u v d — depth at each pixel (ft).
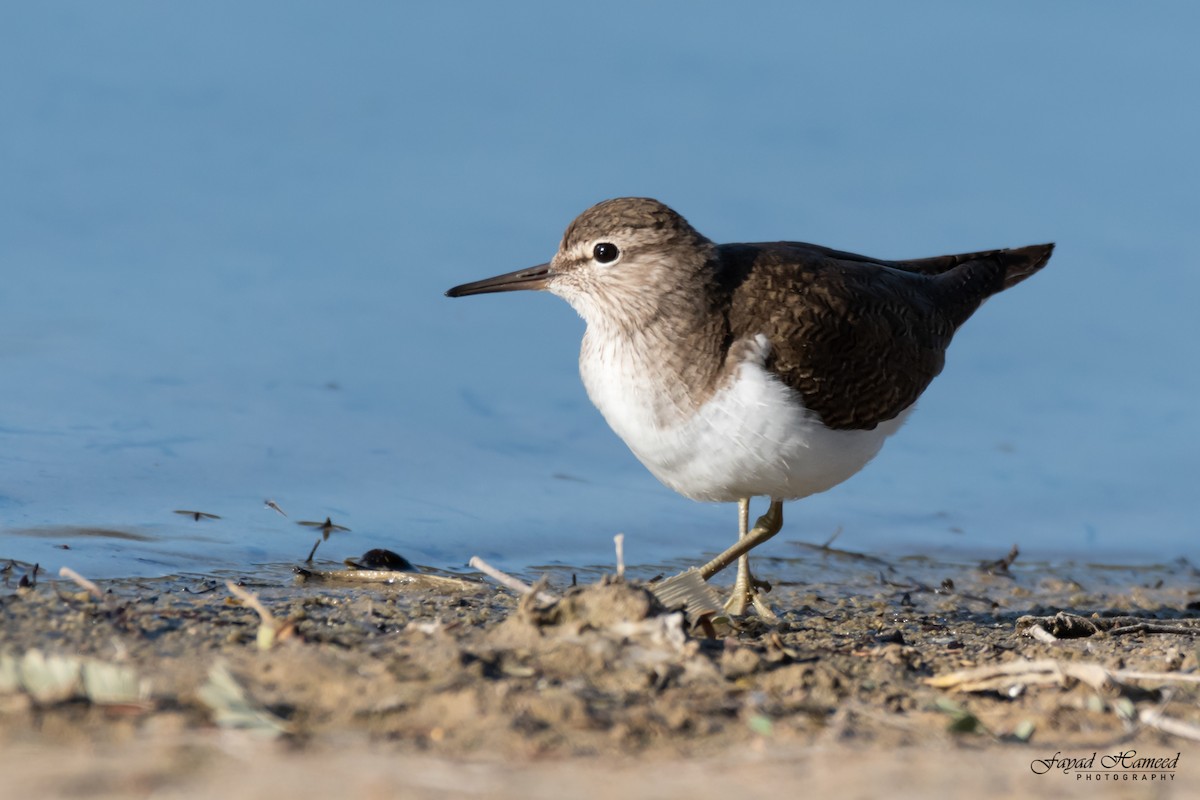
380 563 44.52
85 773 23.89
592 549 48.91
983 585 48.55
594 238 41.32
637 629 31.73
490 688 28.76
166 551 43.68
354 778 24.35
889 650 34.53
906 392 42.83
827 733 28.45
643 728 27.76
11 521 44.42
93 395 54.85
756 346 39.11
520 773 25.17
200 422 53.93
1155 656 35.65
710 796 24.44
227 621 34.19
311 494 50.14
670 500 53.36
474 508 50.88
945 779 25.90
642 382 39.93
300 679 29.25
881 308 42.42
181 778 23.91
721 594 44.34
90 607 34.27
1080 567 51.26
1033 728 29.40
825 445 39.86
